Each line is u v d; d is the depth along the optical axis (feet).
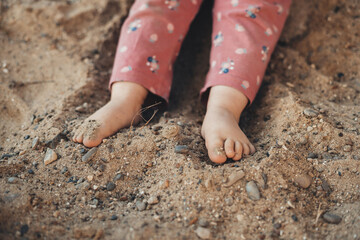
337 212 1.35
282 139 1.57
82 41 2.19
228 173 1.40
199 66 2.08
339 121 1.62
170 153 1.50
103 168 1.48
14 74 1.98
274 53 2.04
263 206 1.35
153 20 1.75
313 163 1.47
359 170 1.44
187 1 1.83
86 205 1.40
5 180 1.44
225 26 1.77
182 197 1.38
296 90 1.87
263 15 1.77
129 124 1.63
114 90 1.69
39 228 1.29
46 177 1.47
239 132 1.55
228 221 1.32
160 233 1.27
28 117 1.76
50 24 2.26
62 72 2.00
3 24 2.27
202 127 1.61
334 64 2.02
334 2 2.23
